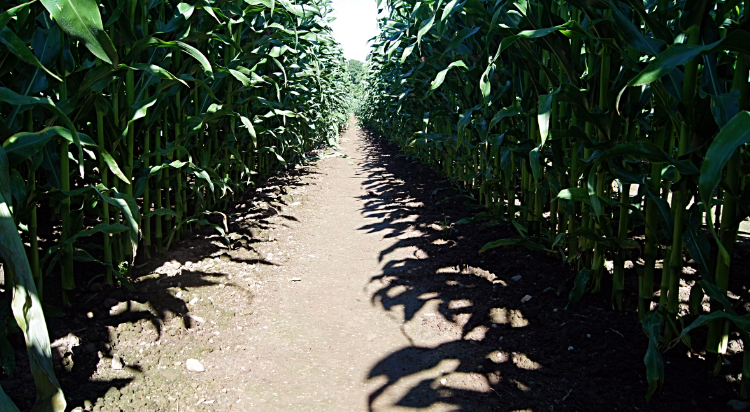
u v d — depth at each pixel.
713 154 1.31
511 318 2.83
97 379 2.14
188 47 2.48
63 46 2.33
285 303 3.24
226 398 2.17
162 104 3.42
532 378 2.26
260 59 4.16
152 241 3.85
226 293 3.21
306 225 5.23
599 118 2.39
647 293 2.50
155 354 2.42
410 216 5.55
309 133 9.81
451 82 4.71
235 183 5.55
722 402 1.96
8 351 2.01
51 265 2.48
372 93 16.14
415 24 4.55
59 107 2.30
